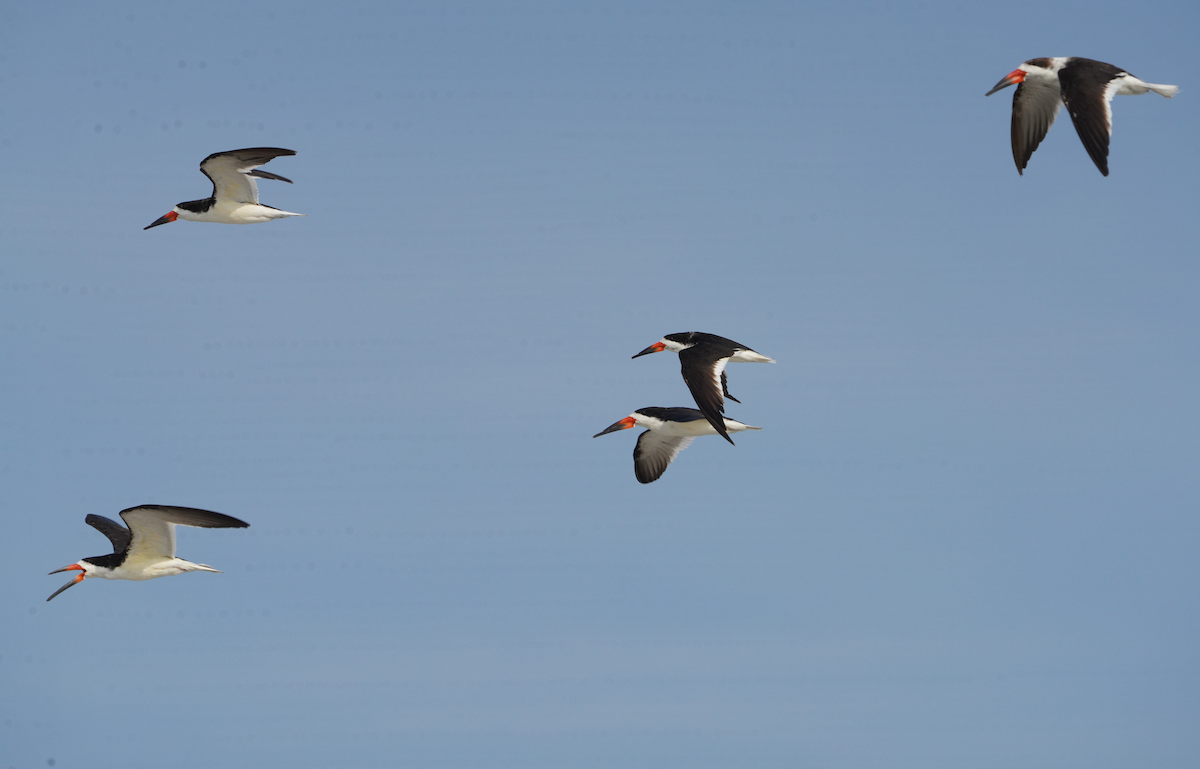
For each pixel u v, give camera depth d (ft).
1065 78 73.72
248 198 101.40
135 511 82.99
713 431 98.12
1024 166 80.84
